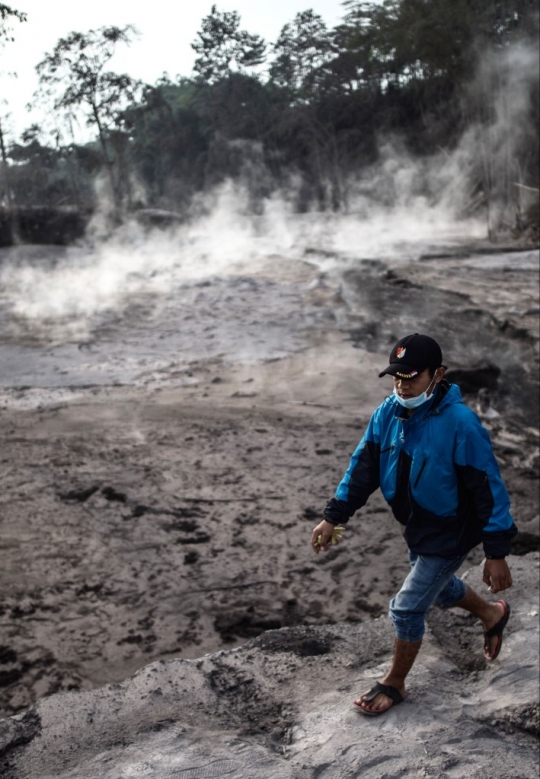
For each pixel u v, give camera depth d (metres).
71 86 43.94
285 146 82.69
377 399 10.44
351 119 71.81
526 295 19.61
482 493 2.86
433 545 3.01
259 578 5.80
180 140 86.19
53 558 5.99
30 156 47.12
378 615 5.34
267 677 3.69
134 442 8.63
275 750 3.09
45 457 8.11
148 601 5.46
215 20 82.50
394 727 3.15
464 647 3.93
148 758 2.98
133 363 12.43
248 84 83.38
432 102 57.97
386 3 51.69
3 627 5.09
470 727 3.17
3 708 4.34
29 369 12.08
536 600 4.38
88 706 3.42
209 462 8.03
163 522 6.66
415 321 16.28
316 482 7.57
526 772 2.88
